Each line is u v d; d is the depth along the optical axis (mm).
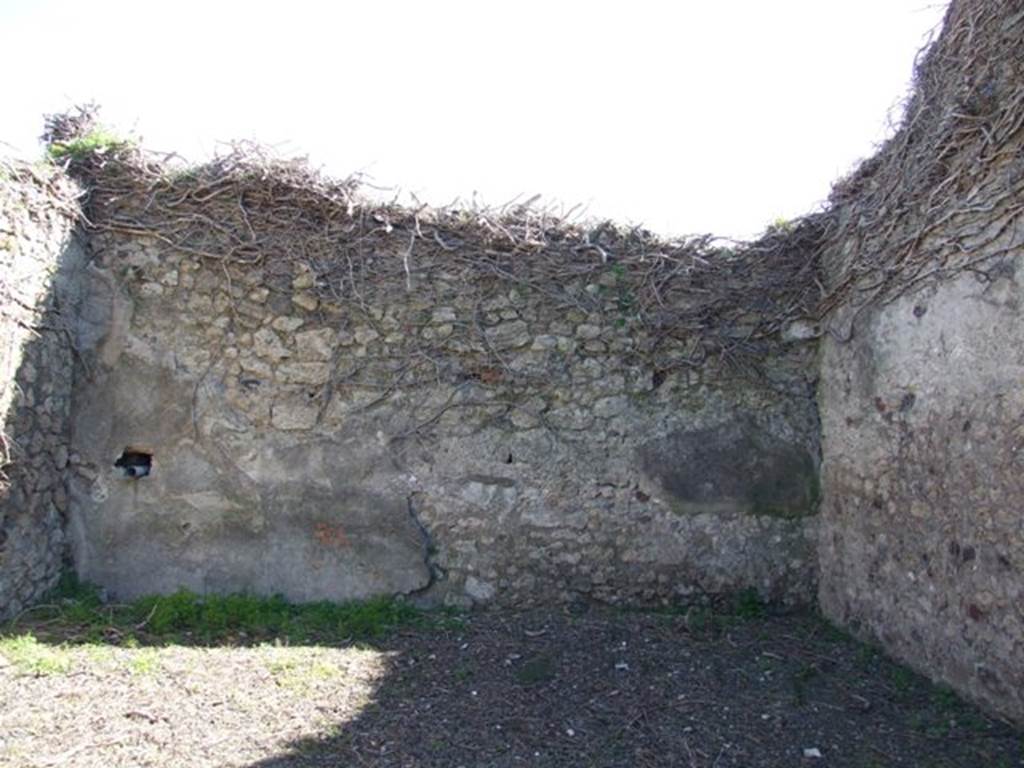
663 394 4781
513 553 4617
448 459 4613
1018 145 3051
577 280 4758
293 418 4543
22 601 3990
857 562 4289
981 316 3252
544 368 4703
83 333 4473
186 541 4469
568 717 3119
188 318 4547
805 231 4840
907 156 3852
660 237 4824
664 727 3051
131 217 4535
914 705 3334
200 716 2951
